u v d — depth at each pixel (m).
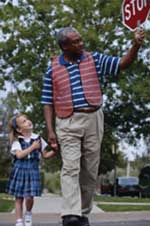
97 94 6.32
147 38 30.86
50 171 46.38
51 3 31.59
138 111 32.81
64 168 6.14
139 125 33.62
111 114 32.91
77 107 6.21
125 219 12.72
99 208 17.16
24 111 31.02
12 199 22.17
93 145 6.30
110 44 31.55
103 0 31.75
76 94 6.24
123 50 31.50
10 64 32.09
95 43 30.28
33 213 14.50
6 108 36.62
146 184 24.05
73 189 6.03
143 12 6.75
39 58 31.67
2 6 32.38
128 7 6.84
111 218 12.98
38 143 8.16
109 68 6.38
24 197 7.96
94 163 6.37
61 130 6.26
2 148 39.47
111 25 31.44
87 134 6.25
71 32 6.34
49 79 6.48
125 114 32.38
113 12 31.48
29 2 32.16
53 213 14.56
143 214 14.27
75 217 5.92
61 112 6.29
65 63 6.38
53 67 6.44
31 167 8.07
